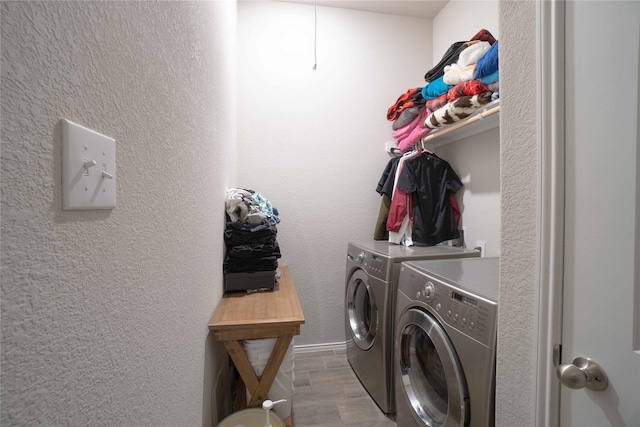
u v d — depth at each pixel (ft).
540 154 1.93
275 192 7.31
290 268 7.39
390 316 4.85
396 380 4.34
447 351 3.08
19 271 0.90
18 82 0.89
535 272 2.00
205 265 3.47
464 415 2.86
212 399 3.85
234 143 6.50
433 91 5.93
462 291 3.03
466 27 6.63
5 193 0.85
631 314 1.55
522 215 2.14
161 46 2.05
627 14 1.55
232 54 6.08
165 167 2.13
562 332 1.88
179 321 2.44
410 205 6.44
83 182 1.18
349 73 7.63
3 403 0.85
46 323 1.01
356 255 6.21
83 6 1.19
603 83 1.64
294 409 5.12
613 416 1.62
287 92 7.36
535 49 1.99
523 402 2.14
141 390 1.73
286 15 7.34
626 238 1.56
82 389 1.20
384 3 7.41
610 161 1.62
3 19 0.85
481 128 5.69
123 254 1.53
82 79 1.19
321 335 7.48
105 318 1.36
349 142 7.63
